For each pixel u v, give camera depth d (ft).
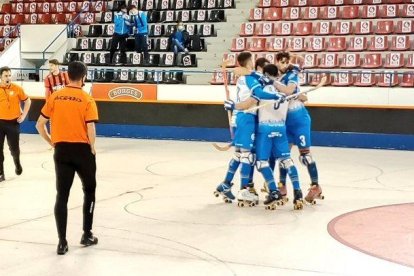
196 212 30.14
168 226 27.27
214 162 48.34
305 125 31.99
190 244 24.36
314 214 29.89
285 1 76.89
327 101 60.95
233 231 26.48
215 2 80.23
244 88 29.96
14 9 92.68
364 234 26.08
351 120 59.88
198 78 71.20
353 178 40.96
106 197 33.86
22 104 71.56
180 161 48.78
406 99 58.65
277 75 30.09
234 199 32.89
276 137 30.63
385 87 60.64
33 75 81.92
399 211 30.68
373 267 21.49
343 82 64.90
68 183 23.06
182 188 36.86
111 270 21.07
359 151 56.95
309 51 70.59
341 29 71.67
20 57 82.64
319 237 25.53
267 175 30.63
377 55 66.80
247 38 73.00
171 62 73.97
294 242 24.73
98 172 42.78
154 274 20.67
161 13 81.05
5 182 38.60
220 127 64.08
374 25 71.51
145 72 70.79
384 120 58.75
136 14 74.90
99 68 75.15
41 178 40.19
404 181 39.83
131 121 67.41
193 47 75.20
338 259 22.43
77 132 22.86
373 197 34.32
